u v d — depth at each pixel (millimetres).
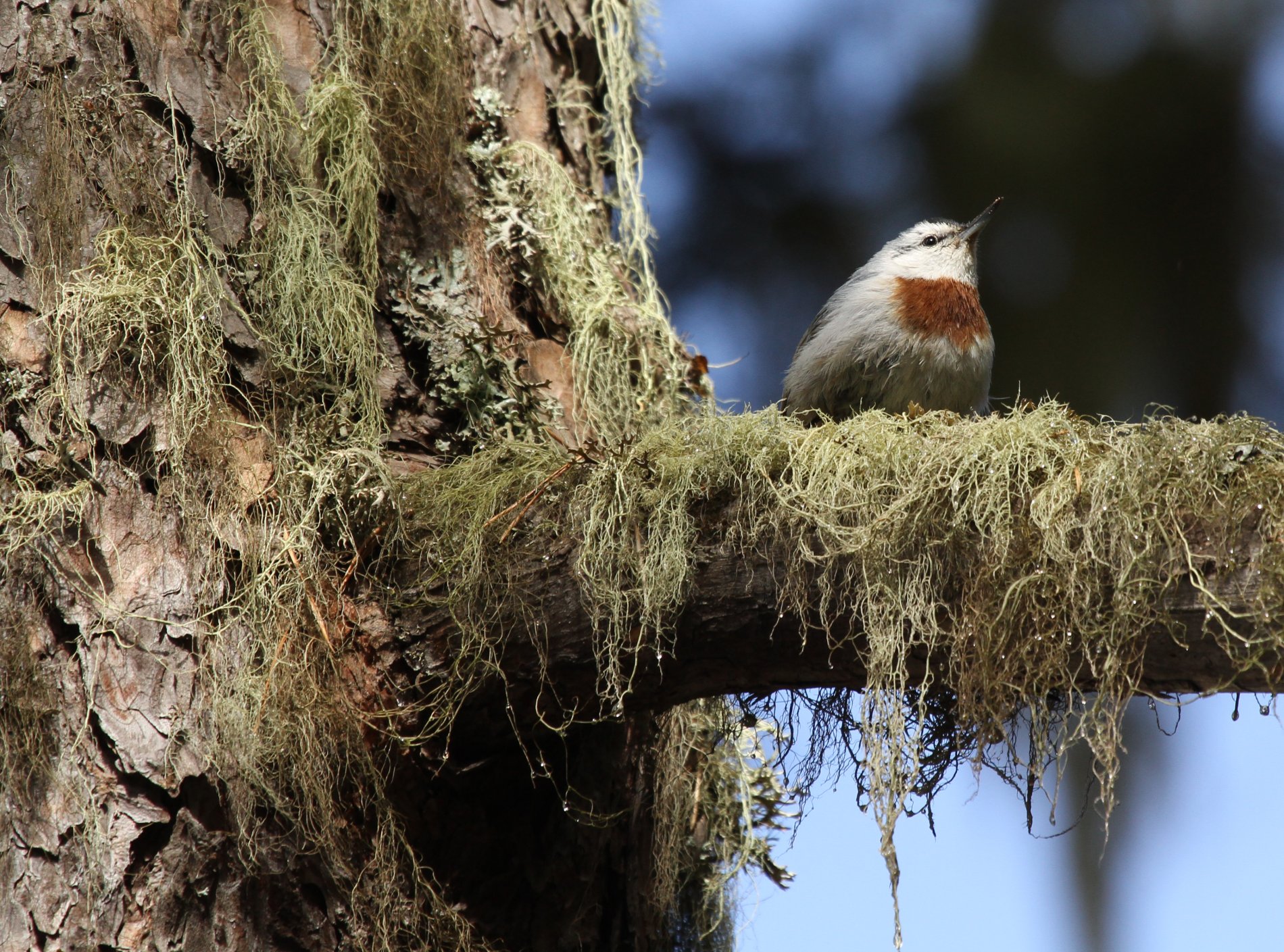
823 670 5562
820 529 5391
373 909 5531
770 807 7418
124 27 5965
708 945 7191
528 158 7480
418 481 6066
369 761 5641
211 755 5254
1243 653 4719
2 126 5691
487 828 6113
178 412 5539
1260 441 4898
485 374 6625
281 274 6086
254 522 5664
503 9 7789
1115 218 10898
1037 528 5098
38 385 5441
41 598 5242
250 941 5230
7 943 4918
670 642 5605
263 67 6301
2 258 5566
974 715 5129
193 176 5992
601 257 7707
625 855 6609
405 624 5844
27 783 5074
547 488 5832
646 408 7527
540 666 5719
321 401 6078
